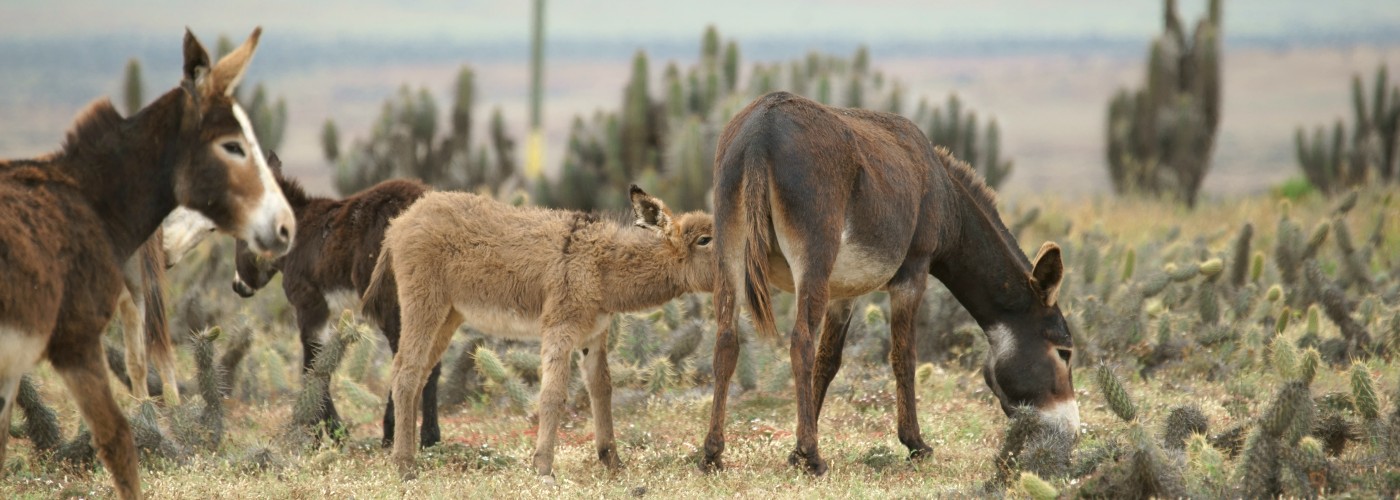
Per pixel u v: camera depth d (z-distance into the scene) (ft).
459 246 85.71
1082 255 142.10
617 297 84.99
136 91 225.76
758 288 78.69
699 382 115.14
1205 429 84.12
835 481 81.05
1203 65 273.33
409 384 85.97
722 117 211.00
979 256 90.79
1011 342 90.53
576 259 83.97
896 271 85.81
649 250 84.64
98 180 68.13
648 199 84.23
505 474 83.82
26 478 82.28
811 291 79.15
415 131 260.62
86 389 65.98
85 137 68.28
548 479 81.56
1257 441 73.20
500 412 110.11
